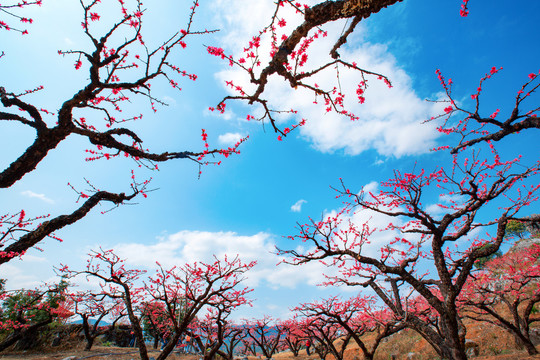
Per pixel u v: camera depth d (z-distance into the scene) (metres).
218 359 19.06
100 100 5.98
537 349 12.31
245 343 30.28
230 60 4.02
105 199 5.30
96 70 4.25
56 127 4.22
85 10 3.99
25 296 17.00
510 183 7.64
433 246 8.97
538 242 18.56
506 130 4.75
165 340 21.44
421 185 8.78
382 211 9.30
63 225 4.57
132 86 4.52
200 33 4.29
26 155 4.08
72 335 22.77
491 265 17.81
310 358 23.66
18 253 4.09
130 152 4.78
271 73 3.79
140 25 4.28
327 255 10.62
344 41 3.54
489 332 15.56
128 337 27.16
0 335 19.45
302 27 3.39
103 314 20.98
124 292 10.96
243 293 16.88
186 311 11.13
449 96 5.27
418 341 17.52
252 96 4.21
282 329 29.69
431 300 8.52
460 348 7.81
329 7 3.08
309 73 3.83
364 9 2.86
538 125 4.25
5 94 3.88
